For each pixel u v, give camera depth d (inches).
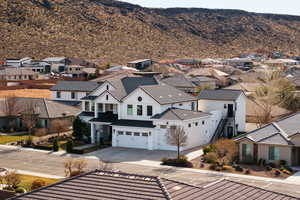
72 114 3080.7
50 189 981.2
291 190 1689.2
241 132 2861.7
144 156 2311.8
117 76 4040.4
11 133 2962.6
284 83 3563.0
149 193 909.8
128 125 2534.5
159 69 6368.1
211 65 7460.6
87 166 2086.6
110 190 940.0
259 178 1870.1
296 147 2071.9
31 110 2918.3
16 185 1711.4
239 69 6771.7
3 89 4798.2
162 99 2573.8
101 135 2699.3
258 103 3137.3
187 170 2017.7
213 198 926.4
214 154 2178.9
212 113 2711.6
